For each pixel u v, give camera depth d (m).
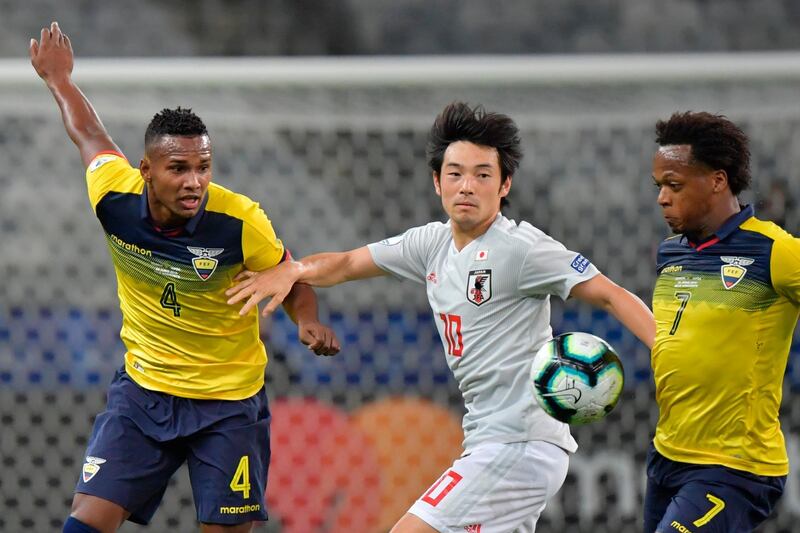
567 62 20.69
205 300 14.59
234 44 37.53
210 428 14.73
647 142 23.92
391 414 22.66
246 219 14.52
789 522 21.59
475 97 21.78
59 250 24.48
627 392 22.55
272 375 22.58
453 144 14.19
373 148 24.61
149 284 14.59
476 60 21.12
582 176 24.17
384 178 24.66
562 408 13.38
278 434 22.47
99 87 21.45
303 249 24.88
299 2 38.03
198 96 22.11
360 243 24.70
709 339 13.35
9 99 22.34
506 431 14.19
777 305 13.25
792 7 36.78
